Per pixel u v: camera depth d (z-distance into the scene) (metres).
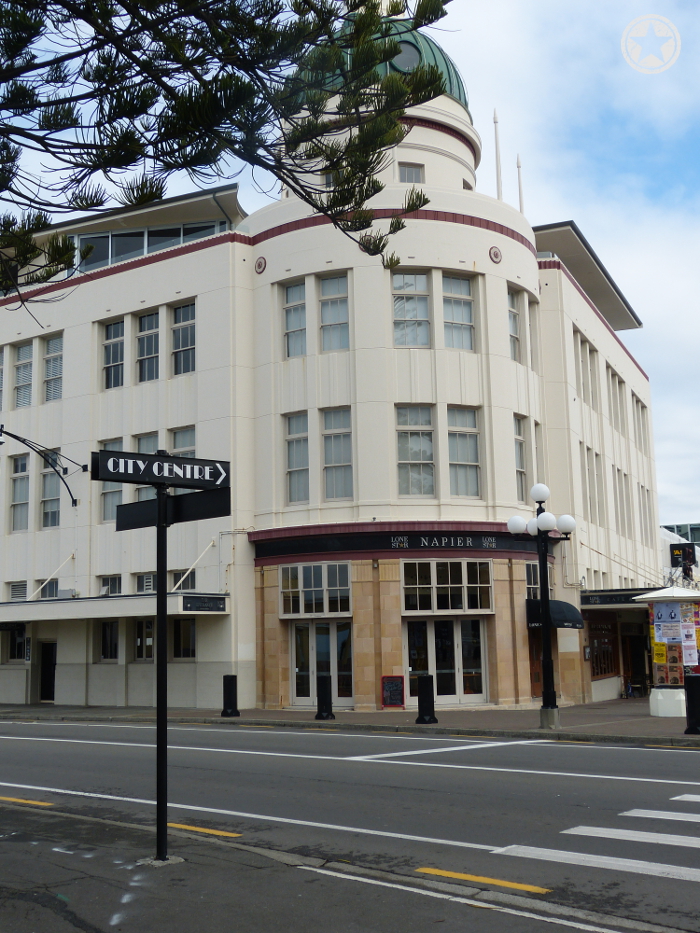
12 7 8.01
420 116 29.84
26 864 8.22
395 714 24.23
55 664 31.97
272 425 27.92
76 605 28.48
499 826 9.93
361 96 9.11
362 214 9.95
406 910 7.00
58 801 12.23
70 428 32.12
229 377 28.44
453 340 27.64
